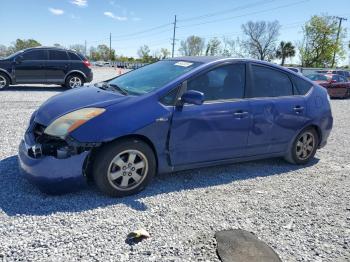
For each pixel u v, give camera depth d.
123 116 3.62
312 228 3.39
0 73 13.12
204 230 3.18
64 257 2.63
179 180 4.39
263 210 3.70
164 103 3.89
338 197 4.21
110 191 3.65
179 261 2.70
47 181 3.43
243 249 2.92
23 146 3.70
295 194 4.22
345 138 7.73
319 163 5.61
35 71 13.52
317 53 60.28
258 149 4.75
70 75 14.12
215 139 4.26
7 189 3.71
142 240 2.94
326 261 2.87
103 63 73.06
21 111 8.46
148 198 3.77
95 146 3.49
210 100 4.24
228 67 4.48
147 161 3.82
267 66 4.89
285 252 2.95
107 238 2.93
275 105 4.78
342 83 19.86
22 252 2.65
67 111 3.61
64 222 3.12
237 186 4.34
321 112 5.35
